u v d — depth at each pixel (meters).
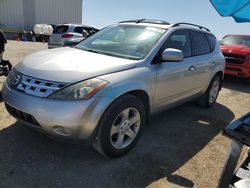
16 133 3.82
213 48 5.74
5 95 3.36
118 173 3.17
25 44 19.69
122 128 3.40
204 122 5.14
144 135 4.25
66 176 3.03
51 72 3.16
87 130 3.03
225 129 2.07
